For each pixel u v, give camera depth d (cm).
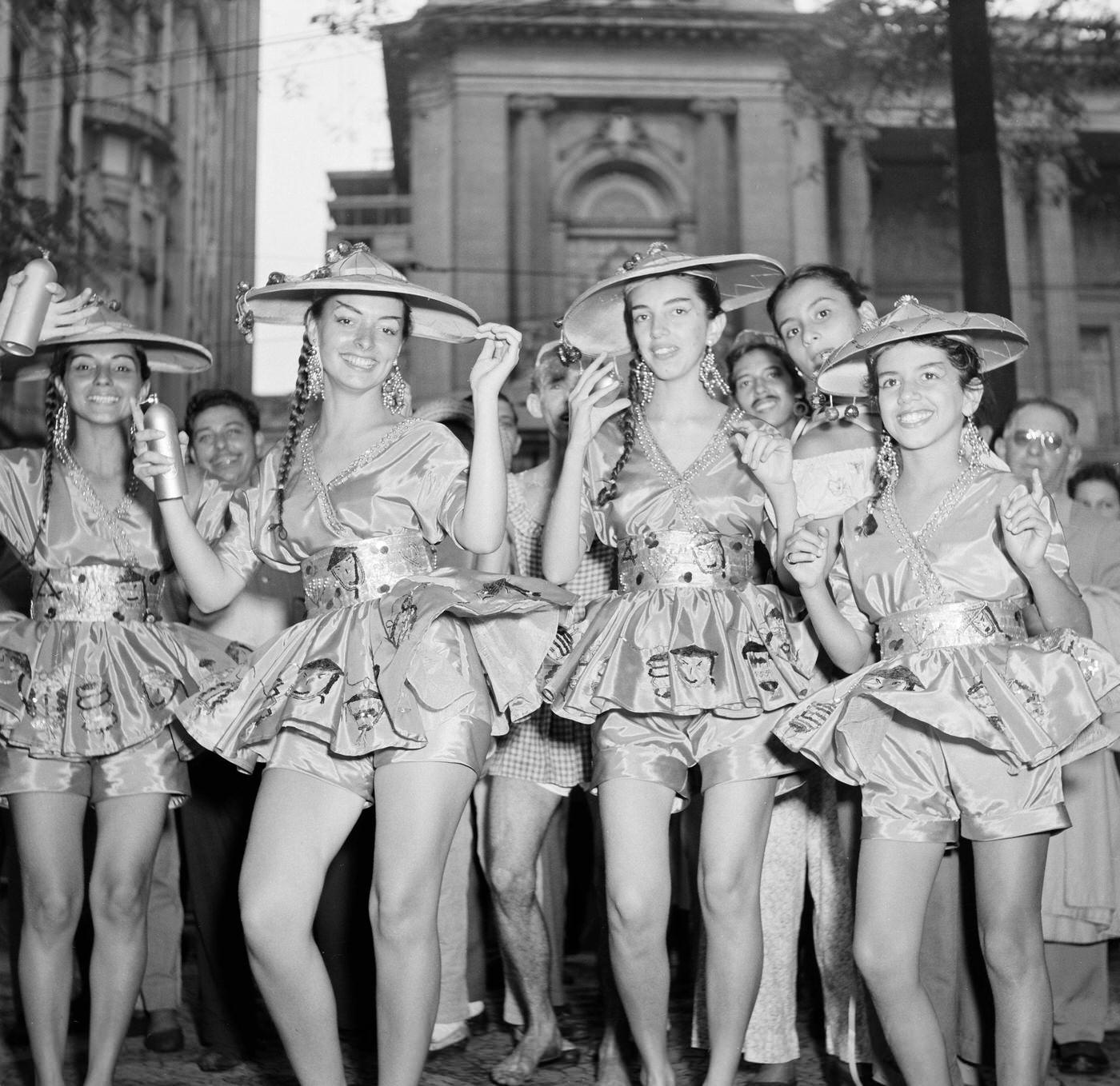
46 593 426
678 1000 572
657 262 415
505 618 376
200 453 599
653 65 2827
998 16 1509
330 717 353
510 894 462
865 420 451
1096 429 3023
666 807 386
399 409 408
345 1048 495
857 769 356
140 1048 507
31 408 2300
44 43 2391
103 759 411
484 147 2791
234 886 478
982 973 435
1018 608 374
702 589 396
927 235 3002
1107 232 3094
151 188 3203
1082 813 464
